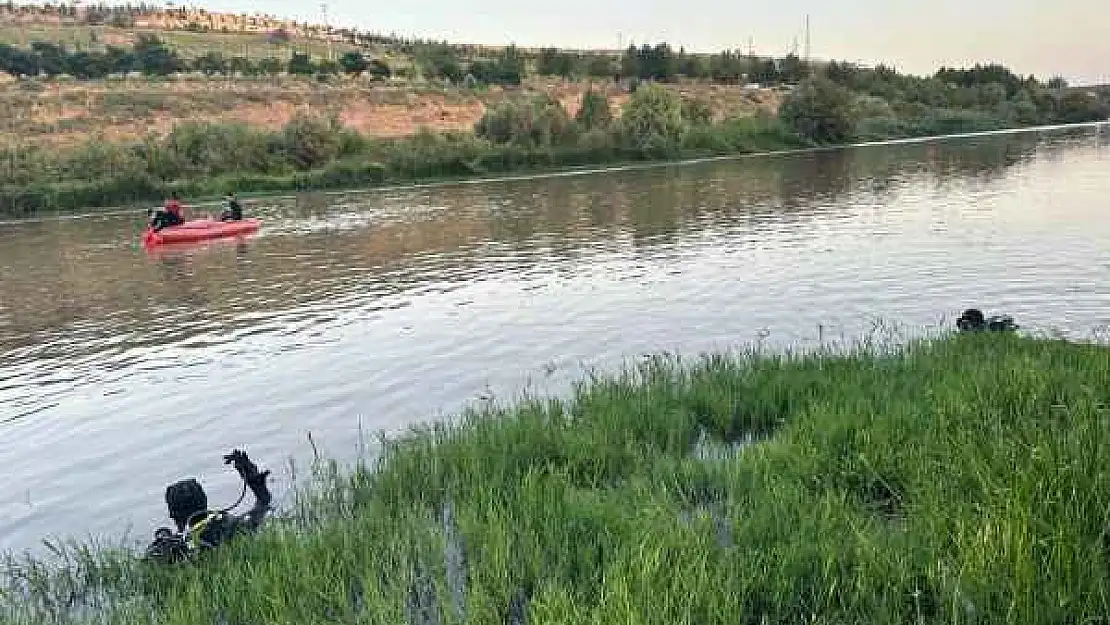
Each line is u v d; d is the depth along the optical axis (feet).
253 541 22.41
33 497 30.96
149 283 78.79
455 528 21.94
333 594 18.33
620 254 80.64
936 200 111.34
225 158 200.44
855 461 22.35
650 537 18.02
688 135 261.85
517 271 74.59
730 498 20.80
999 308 49.03
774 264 69.21
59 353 53.93
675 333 48.83
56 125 234.79
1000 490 16.22
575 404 33.42
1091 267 58.75
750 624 15.75
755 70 461.37
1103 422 18.37
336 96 302.45
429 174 212.64
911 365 32.78
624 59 427.33
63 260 97.71
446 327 54.34
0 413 41.81
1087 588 13.79
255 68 339.77
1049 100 406.62
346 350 49.96
